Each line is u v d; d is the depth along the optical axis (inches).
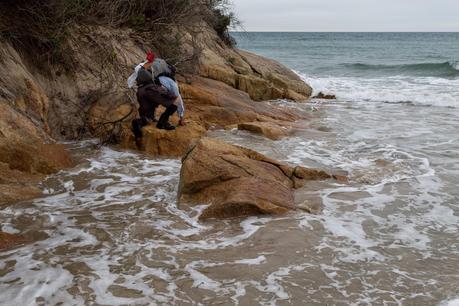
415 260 200.5
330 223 235.8
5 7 373.7
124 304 165.6
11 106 307.6
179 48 550.6
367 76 1039.0
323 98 711.1
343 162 339.6
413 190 285.0
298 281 181.8
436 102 637.3
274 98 652.7
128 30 513.7
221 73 604.7
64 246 209.2
